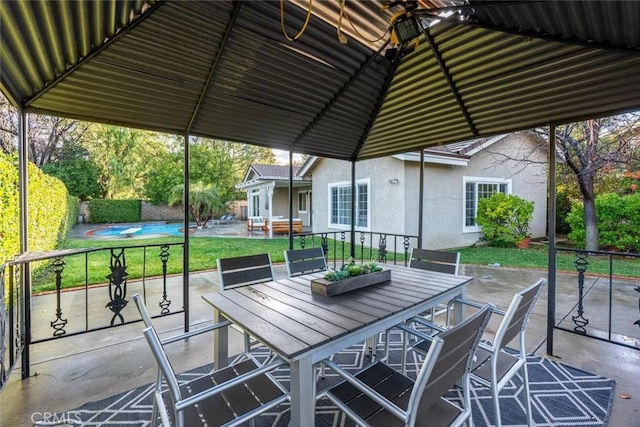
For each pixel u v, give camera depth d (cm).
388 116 363
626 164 662
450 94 300
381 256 461
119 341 297
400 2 210
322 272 276
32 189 443
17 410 198
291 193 397
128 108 270
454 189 852
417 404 111
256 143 368
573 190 862
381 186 825
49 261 558
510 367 173
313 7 229
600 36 192
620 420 185
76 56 210
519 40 221
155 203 1731
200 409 141
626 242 689
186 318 314
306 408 133
